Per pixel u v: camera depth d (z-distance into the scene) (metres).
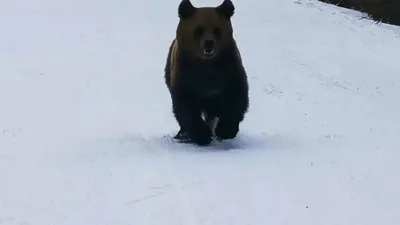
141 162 8.70
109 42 23.88
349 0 33.28
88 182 7.78
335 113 16.64
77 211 6.74
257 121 14.69
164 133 12.09
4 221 6.49
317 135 12.37
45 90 17.62
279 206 6.77
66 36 24.44
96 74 19.77
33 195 7.34
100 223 6.36
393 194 7.26
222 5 9.38
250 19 28.33
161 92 17.69
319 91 19.80
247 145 10.23
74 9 28.52
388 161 9.00
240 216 6.48
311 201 6.97
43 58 21.42
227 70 9.50
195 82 9.55
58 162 9.02
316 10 30.50
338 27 28.44
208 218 6.43
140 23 26.66
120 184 7.63
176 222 6.34
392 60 25.19
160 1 30.31
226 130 10.04
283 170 8.21
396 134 12.91
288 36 26.34
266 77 20.89
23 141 11.21
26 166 8.84
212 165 8.42
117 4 29.53
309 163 8.66
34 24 25.91
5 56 21.52
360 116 16.41
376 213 6.59
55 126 13.18
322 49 25.12
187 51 9.40
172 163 8.55
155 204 6.88
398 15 32.47
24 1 29.58
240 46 24.44
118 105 15.88
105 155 9.32
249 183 7.58
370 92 20.36
